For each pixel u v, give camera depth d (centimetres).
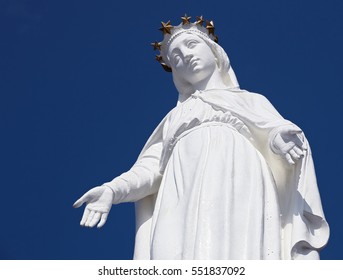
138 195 4916
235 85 5272
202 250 4297
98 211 4719
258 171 4644
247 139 4847
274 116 4866
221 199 4469
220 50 5328
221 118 4891
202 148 4734
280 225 4544
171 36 5369
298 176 4656
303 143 4672
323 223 4591
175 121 4978
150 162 5034
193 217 4441
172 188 4684
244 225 4419
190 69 5247
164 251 4431
